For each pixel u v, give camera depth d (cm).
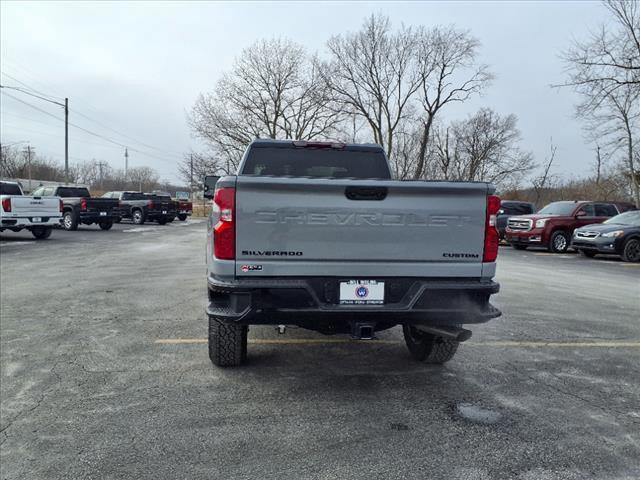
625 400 390
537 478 277
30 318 629
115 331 571
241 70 4369
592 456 302
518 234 1827
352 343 539
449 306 369
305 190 347
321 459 295
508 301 788
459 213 364
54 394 388
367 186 349
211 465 288
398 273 360
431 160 5331
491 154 5269
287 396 388
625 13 2134
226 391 396
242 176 343
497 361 484
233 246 346
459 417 354
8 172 8075
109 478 274
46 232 1780
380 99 4519
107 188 9612
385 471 282
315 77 4466
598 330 611
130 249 1491
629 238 1458
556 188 4781
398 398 388
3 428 332
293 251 350
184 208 3616
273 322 354
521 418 354
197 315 652
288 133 4512
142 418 347
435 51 4438
